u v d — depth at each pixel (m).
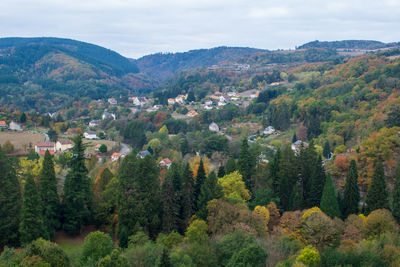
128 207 62.50
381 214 52.41
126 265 40.62
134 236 55.09
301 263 37.28
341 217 64.06
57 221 66.31
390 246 41.16
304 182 75.31
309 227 50.72
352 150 96.69
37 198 57.84
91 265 45.16
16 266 41.25
